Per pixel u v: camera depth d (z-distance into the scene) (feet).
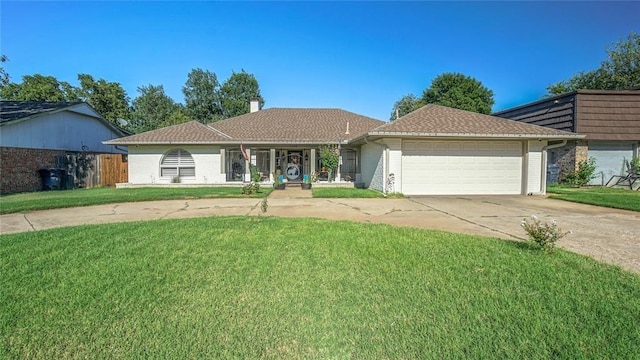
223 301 10.18
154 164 55.01
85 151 65.31
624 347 7.69
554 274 12.10
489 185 43.09
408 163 42.29
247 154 55.98
